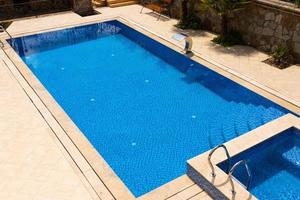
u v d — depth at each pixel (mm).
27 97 11453
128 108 11711
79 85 13133
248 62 13359
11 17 18812
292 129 9578
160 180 8773
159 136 10367
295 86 11719
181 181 8055
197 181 7945
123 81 13336
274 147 9344
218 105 11688
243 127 10523
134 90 12734
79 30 17484
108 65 14539
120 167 9188
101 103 12016
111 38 17094
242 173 8594
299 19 12445
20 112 10695
